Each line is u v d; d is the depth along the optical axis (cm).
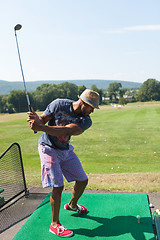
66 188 460
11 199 388
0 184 476
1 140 1842
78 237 272
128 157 1154
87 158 1154
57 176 282
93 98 270
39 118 285
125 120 3006
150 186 448
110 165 974
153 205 377
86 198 368
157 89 18662
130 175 539
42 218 316
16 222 339
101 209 332
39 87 15550
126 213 318
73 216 319
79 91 16975
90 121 283
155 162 1024
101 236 272
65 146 297
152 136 1759
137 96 19425
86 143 1581
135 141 1593
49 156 286
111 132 2038
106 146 1463
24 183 424
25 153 1330
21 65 285
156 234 288
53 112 284
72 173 310
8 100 12375
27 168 939
